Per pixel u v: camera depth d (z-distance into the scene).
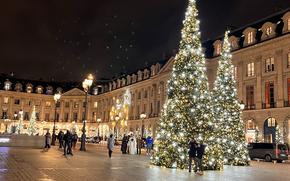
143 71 80.50
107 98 100.56
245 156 24.98
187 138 18.72
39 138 38.31
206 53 57.38
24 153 25.92
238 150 24.73
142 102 79.50
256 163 29.56
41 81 113.94
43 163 18.50
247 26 51.91
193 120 18.86
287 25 43.59
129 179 13.61
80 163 19.61
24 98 107.75
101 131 100.81
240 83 50.03
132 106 84.12
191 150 17.45
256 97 47.38
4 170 14.59
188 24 20.41
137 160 24.45
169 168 18.69
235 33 53.72
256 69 47.72
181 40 20.45
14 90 106.38
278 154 33.41
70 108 110.94
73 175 14.05
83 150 34.53
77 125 108.69
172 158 18.89
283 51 44.00
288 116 42.12
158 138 19.73
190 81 19.42
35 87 110.19
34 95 109.12
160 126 19.78
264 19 49.41
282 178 16.88
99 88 109.31
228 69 26.06
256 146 35.34
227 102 25.23
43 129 108.44
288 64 43.28
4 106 104.69
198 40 20.23
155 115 71.81
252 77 48.28
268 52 46.16
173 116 19.14
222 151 22.27
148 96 76.88
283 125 42.66
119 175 14.79
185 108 19.00
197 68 19.70
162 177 14.75
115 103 93.50
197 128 18.80
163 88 69.44
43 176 13.31
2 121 103.38
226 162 24.27
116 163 20.95
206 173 17.55
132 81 85.25
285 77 43.50
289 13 43.28
